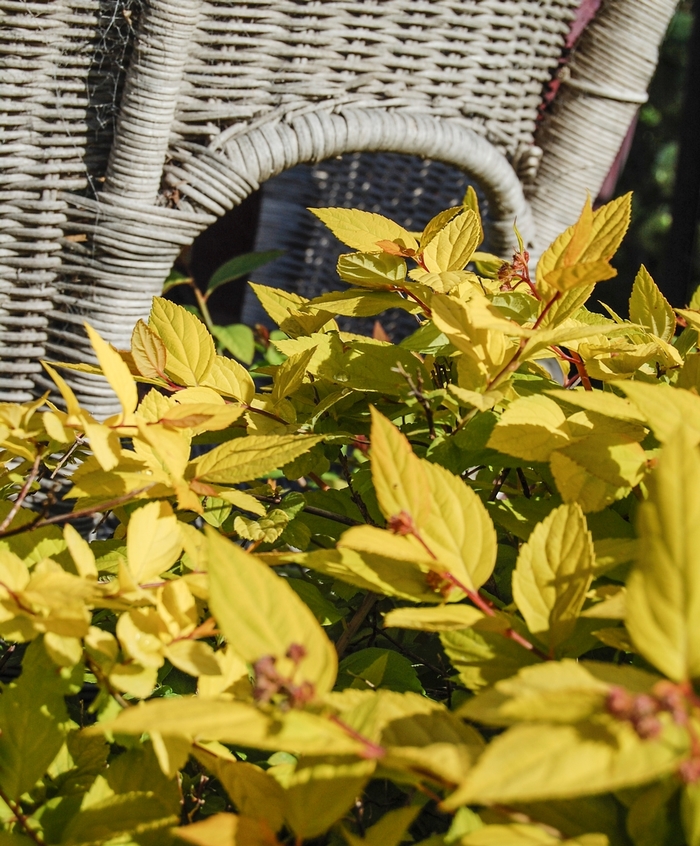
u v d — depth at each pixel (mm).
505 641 825
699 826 738
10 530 857
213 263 3152
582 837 754
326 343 977
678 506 743
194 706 749
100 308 1319
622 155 2062
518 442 869
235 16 1306
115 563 904
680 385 924
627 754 727
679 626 740
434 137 1544
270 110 1405
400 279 974
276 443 888
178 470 849
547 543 829
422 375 965
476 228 983
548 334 878
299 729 749
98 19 1214
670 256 2123
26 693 837
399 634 1022
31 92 1225
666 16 1664
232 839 761
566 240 905
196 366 966
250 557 774
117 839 807
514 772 723
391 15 1425
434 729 779
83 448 997
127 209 1283
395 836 765
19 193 1266
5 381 1345
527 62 1620
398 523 810
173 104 1276
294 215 2803
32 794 837
